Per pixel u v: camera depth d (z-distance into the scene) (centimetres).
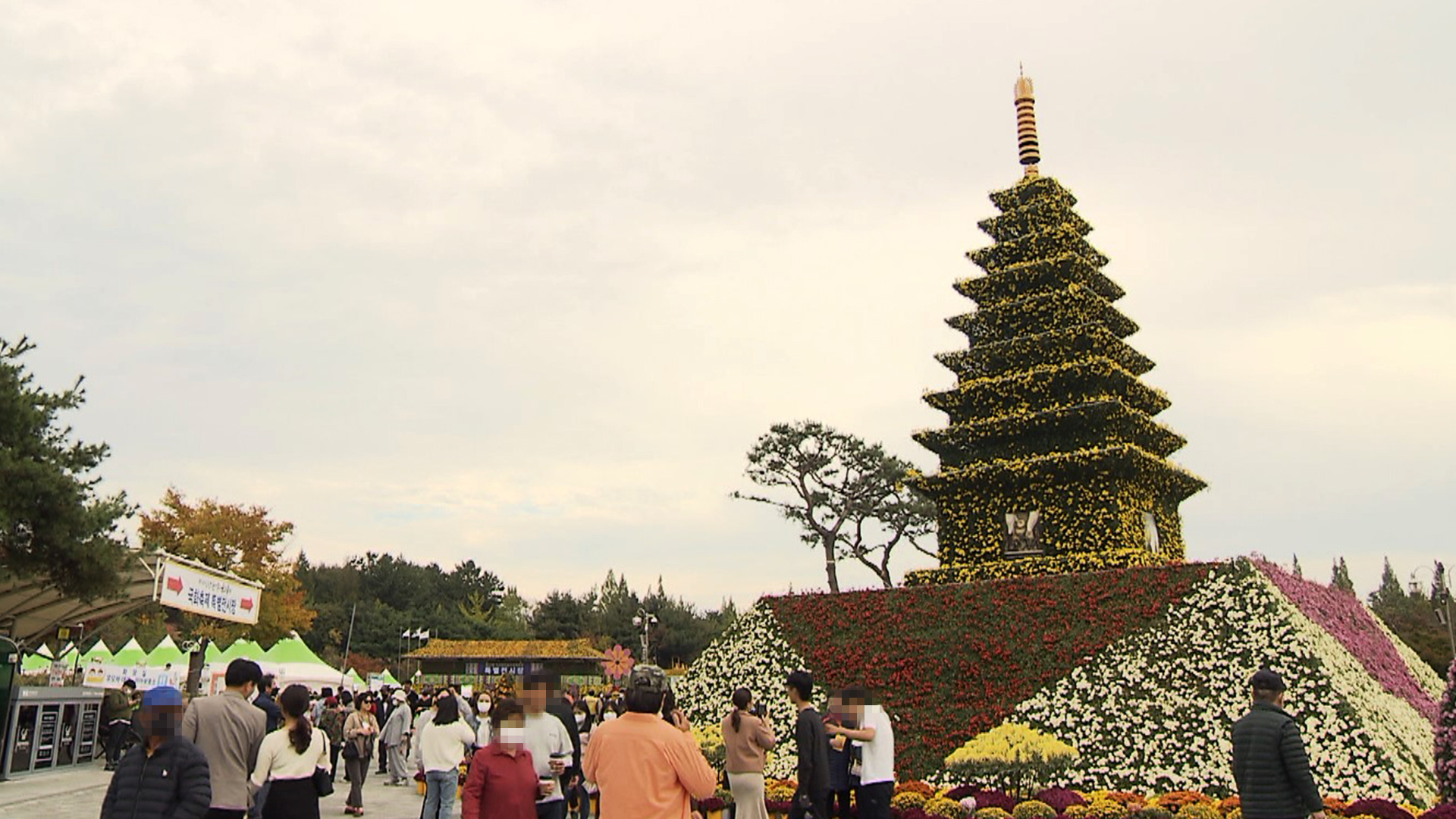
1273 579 2572
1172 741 2180
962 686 2545
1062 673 2448
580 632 10869
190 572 2808
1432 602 7556
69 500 2522
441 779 1320
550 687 1070
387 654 10481
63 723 2486
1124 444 3145
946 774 2331
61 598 2811
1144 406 3459
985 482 3288
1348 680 2256
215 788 888
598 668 7519
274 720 1355
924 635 2727
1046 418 3234
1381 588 9406
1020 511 3225
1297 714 2125
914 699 2567
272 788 965
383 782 2598
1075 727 2305
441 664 7606
